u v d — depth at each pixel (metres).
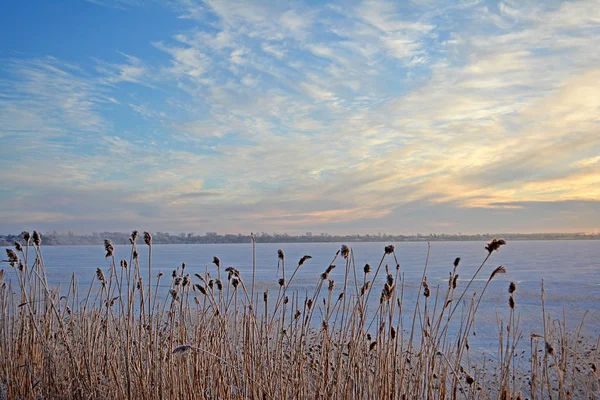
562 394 5.49
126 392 6.07
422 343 5.81
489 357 11.26
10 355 6.71
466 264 63.22
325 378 5.78
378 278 31.16
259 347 6.05
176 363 6.34
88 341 6.56
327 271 6.00
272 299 19.95
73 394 6.20
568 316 18.11
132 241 6.16
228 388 6.05
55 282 28.92
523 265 59.91
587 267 54.78
